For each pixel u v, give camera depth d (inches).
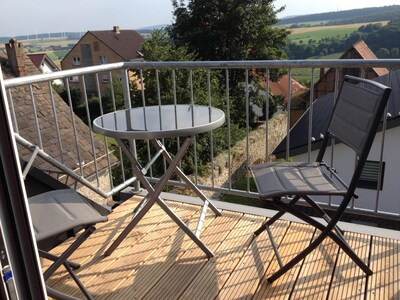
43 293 25.6
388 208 265.9
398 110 248.7
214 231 97.8
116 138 84.0
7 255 23.1
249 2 773.9
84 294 73.0
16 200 23.3
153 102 486.0
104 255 90.0
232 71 659.4
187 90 495.2
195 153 119.8
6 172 22.8
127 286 78.5
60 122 300.5
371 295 71.3
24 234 24.0
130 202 118.2
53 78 98.7
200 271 82.0
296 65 94.2
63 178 186.1
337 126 83.3
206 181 392.8
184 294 75.1
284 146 285.4
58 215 67.6
